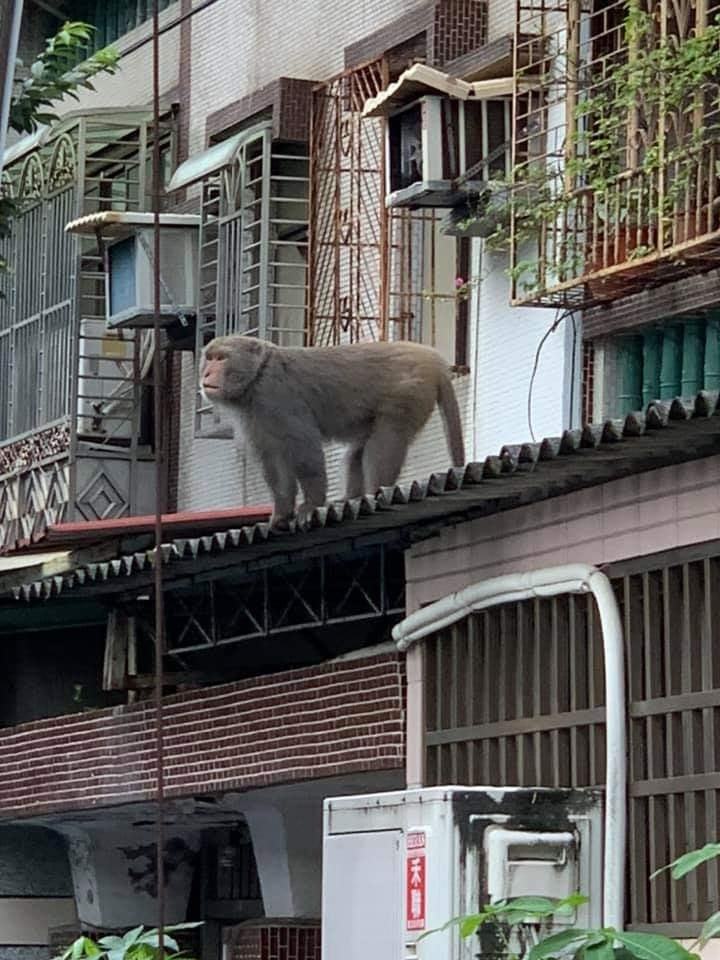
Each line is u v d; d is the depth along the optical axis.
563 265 14.40
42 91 15.98
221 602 13.95
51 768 15.25
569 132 14.47
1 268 17.42
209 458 20.05
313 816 14.86
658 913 9.74
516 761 10.89
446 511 11.23
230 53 20.61
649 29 13.69
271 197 19.16
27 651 16.83
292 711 12.65
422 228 17.36
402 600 12.38
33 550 14.33
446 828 9.41
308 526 11.62
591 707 10.36
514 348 15.91
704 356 14.47
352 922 10.08
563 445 9.62
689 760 9.66
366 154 18.06
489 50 16.19
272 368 13.36
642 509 10.12
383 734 11.84
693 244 12.98
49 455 20.69
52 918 17.64
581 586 10.31
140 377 20.67
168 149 21.30
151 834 17.06
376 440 13.55
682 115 13.35
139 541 13.85
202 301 19.52
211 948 16.98
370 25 18.38
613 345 15.08
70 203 20.56
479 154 15.95
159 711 5.57
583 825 9.67
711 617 9.65
